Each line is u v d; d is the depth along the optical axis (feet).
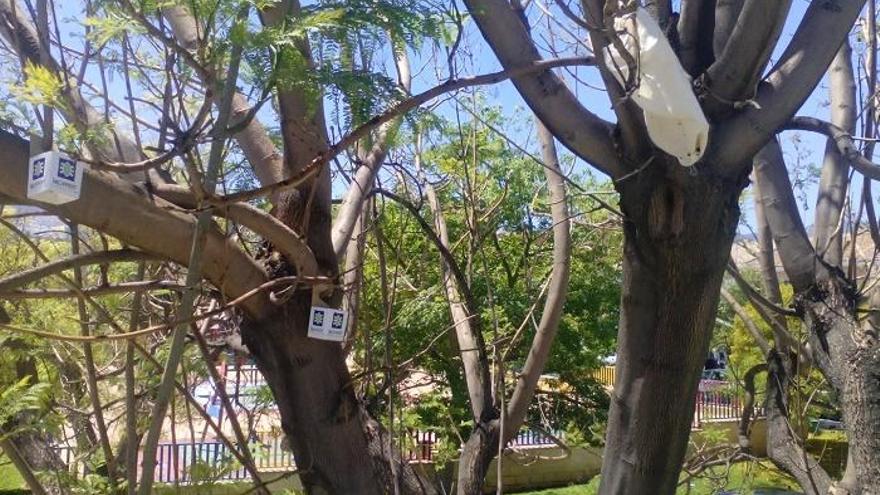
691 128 6.93
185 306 6.45
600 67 7.66
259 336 9.30
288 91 6.99
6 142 6.39
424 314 23.99
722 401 32.09
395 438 12.90
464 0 8.14
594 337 38.83
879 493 13.03
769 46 7.43
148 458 6.28
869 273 14.84
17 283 7.26
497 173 18.40
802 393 17.33
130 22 5.60
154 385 11.52
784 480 23.57
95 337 7.10
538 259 26.68
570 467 46.93
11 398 9.42
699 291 8.09
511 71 7.91
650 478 8.36
